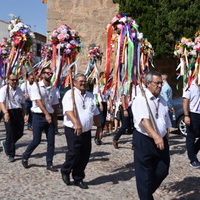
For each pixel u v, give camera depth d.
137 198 4.50
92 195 4.59
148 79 3.93
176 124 9.64
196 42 5.92
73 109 4.68
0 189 4.77
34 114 5.84
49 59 7.41
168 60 12.84
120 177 5.41
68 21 14.09
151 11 11.13
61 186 4.94
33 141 5.84
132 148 7.42
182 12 10.61
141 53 7.68
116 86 5.22
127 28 5.10
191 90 5.79
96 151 7.32
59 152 7.15
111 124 9.71
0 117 8.32
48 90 5.78
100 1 13.78
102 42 13.78
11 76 6.34
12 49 6.39
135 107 3.87
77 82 4.78
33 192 4.66
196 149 6.00
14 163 6.26
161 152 3.94
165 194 4.68
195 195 4.64
